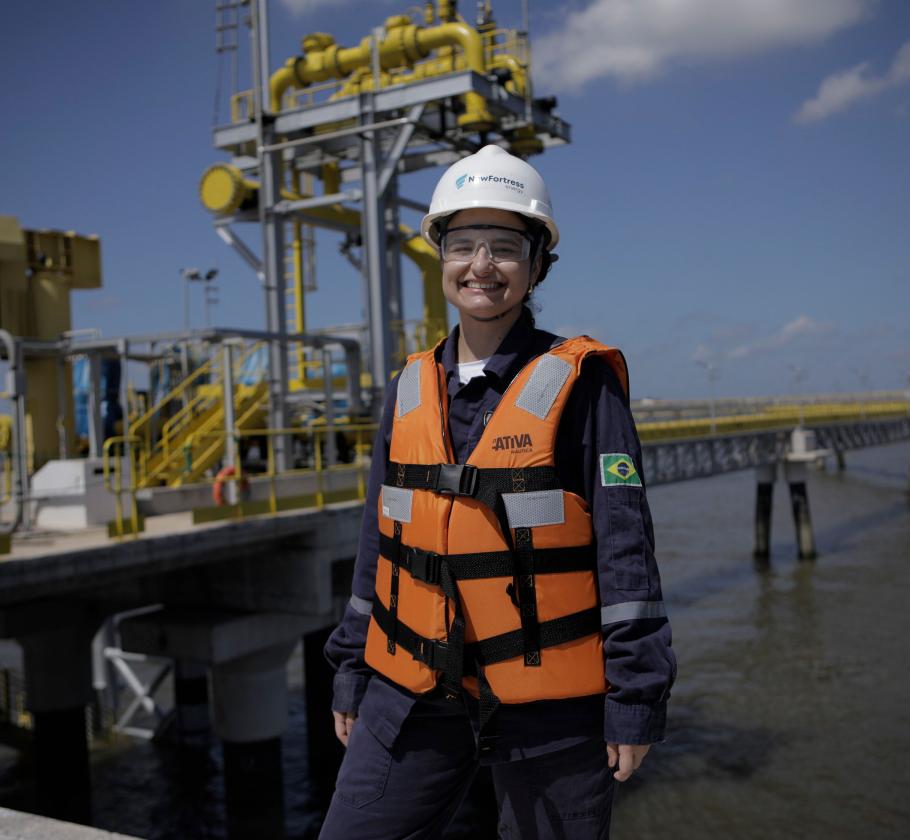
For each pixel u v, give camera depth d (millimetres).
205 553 11539
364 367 19672
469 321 1868
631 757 1622
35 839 2432
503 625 1692
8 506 14531
